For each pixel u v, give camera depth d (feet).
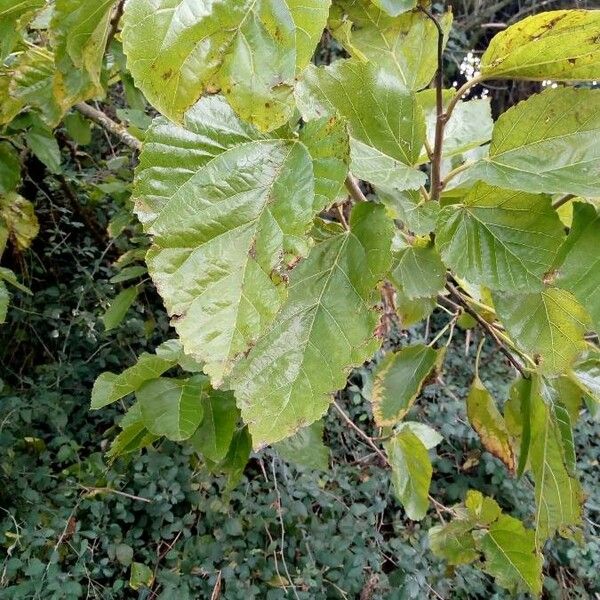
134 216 5.29
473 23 10.64
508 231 1.81
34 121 3.66
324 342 1.57
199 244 1.32
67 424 6.33
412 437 2.98
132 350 6.81
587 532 7.38
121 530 5.71
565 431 2.36
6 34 2.01
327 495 6.40
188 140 1.35
